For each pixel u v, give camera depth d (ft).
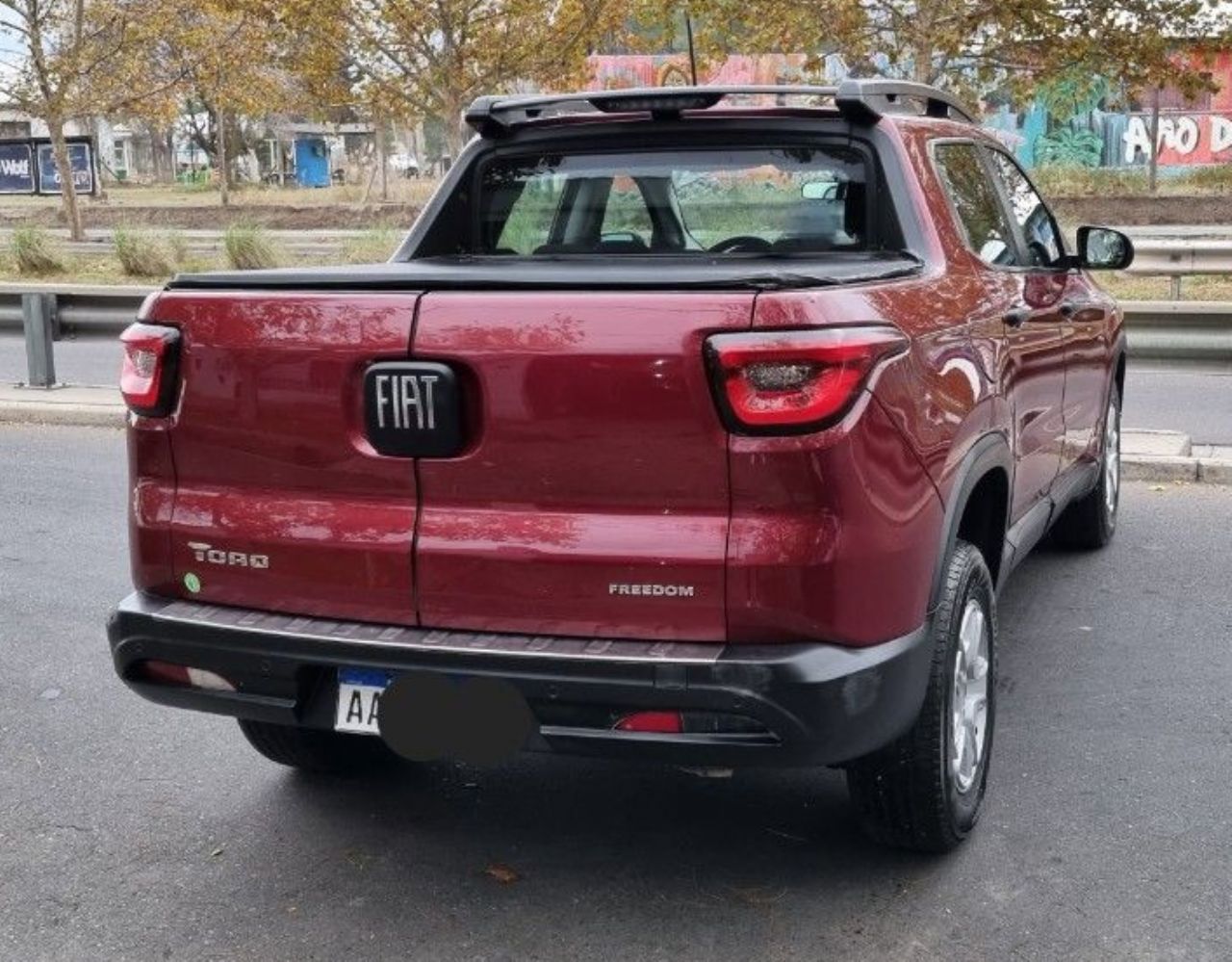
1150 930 11.62
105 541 24.58
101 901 12.61
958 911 12.00
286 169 192.95
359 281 11.32
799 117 15.03
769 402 10.34
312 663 11.40
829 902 12.21
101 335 41.78
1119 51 57.36
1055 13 56.59
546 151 16.47
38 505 27.27
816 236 14.93
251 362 11.59
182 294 11.95
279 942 11.88
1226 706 16.33
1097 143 114.21
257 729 14.20
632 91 15.12
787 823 13.75
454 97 71.46
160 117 95.09
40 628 20.02
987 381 13.33
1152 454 27.89
